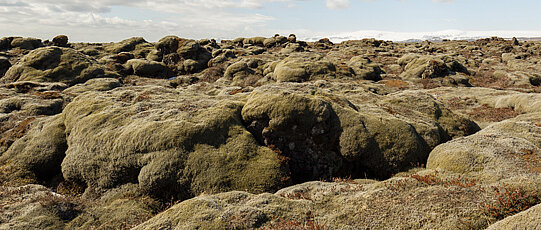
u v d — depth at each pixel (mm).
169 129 18188
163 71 66625
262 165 17109
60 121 23219
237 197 12289
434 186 11414
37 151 20812
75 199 15375
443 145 15859
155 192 16766
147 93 26828
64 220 13500
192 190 16172
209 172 16469
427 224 9406
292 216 10703
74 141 20344
